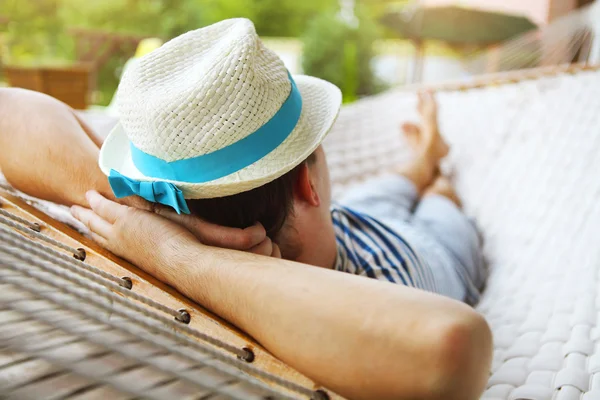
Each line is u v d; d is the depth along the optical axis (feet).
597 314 3.17
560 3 11.03
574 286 3.59
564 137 5.61
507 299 3.89
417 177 5.34
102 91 18.04
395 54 22.54
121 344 1.48
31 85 9.70
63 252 2.30
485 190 5.63
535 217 4.90
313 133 2.46
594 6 8.63
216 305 1.95
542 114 6.06
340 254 3.05
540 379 2.64
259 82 2.20
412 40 17.84
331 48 20.95
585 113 5.74
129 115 2.33
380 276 3.03
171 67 2.39
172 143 2.19
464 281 4.21
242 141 2.19
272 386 1.72
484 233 5.20
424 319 1.51
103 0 23.89
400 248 3.24
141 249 2.25
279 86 2.29
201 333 1.71
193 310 1.99
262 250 2.37
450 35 16.78
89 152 2.77
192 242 2.18
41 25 22.52
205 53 2.43
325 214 2.78
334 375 1.58
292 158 2.31
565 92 6.19
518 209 5.15
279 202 2.45
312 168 2.66
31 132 2.80
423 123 5.51
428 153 5.44
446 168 6.07
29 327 1.39
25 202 2.79
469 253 4.41
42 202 2.98
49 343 1.36
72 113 3.05
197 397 1.40
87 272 1.86
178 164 2.23
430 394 1.45
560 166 5.30
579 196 4.80
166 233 2.23
